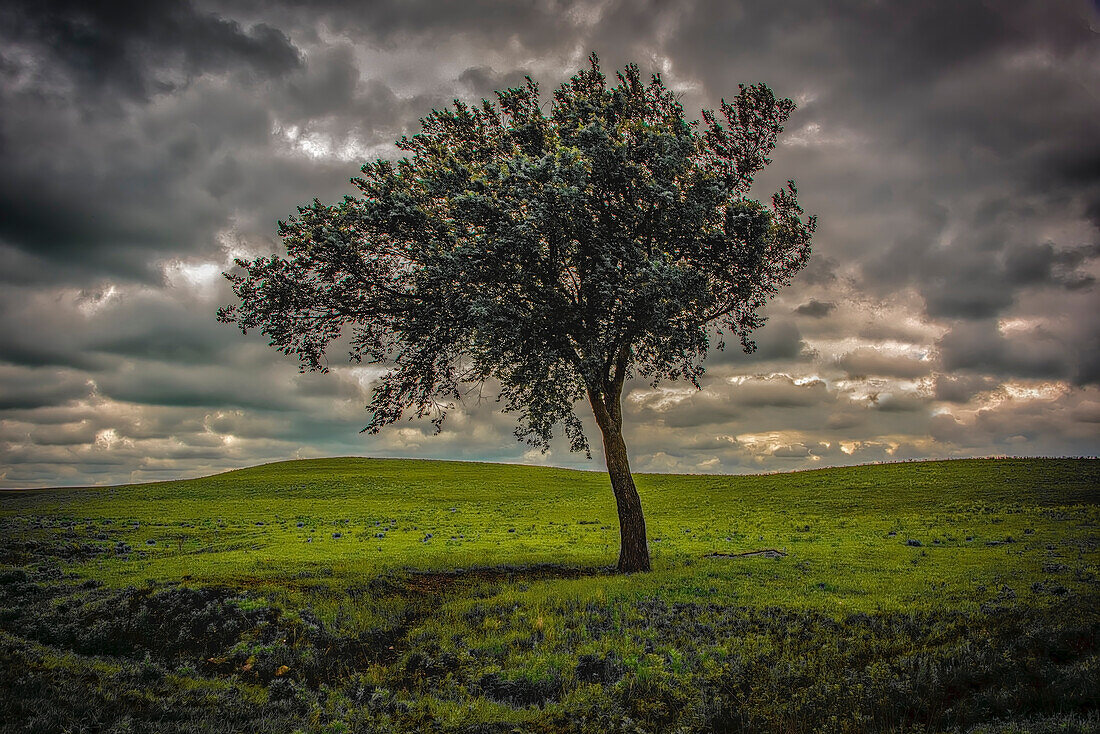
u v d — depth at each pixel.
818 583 20.17
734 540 34.38
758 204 22.95
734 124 25.39
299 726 12.45
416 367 25.39
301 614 17.84
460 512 53.72
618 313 21.75
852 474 60.62
